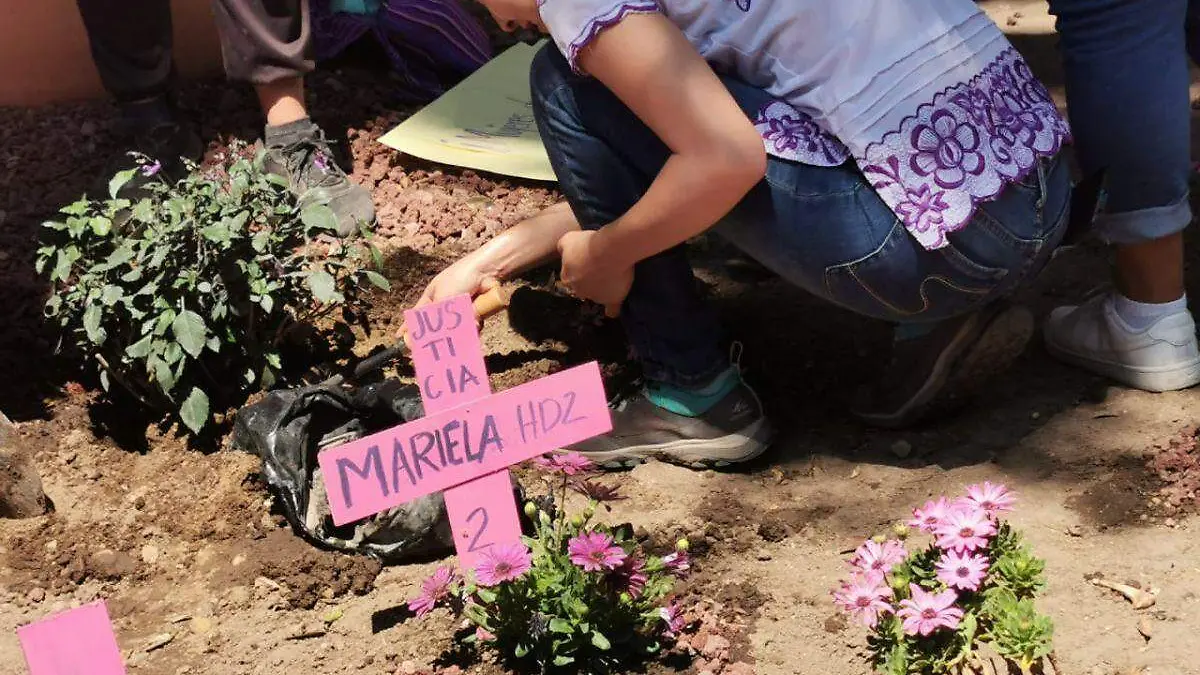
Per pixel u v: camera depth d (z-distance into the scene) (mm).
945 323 2564
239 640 2299
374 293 3230
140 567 2457
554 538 2248
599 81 2420
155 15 3611
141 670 2238
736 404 2639
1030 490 2557
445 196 3721
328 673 2215
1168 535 2422
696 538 2471
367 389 2664
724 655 2191
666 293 2562
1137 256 2727
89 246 2742
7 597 2402
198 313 2705
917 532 2459
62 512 2582
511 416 2189
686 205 2273
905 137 2314
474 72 4336
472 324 2180
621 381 2938
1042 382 2893
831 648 2223
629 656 2191
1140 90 2578
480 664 2209
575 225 2729
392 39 4309
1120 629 2223
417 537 2418
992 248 2398
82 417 2803
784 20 2287
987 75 2416
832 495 2594
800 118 2367
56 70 4125
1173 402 2766
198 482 2643
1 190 3711
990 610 1931
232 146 3201
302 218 2787
